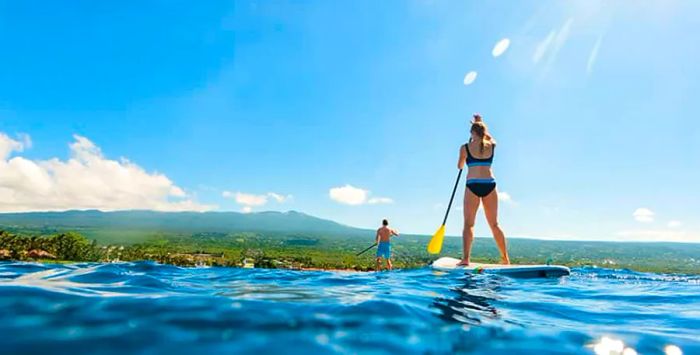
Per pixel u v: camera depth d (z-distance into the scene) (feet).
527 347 5.76
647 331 6.75
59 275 11.31
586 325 7.19
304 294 9.21
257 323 6.15
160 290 9.04
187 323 5.96
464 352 5.45
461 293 10.47
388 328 6.30
